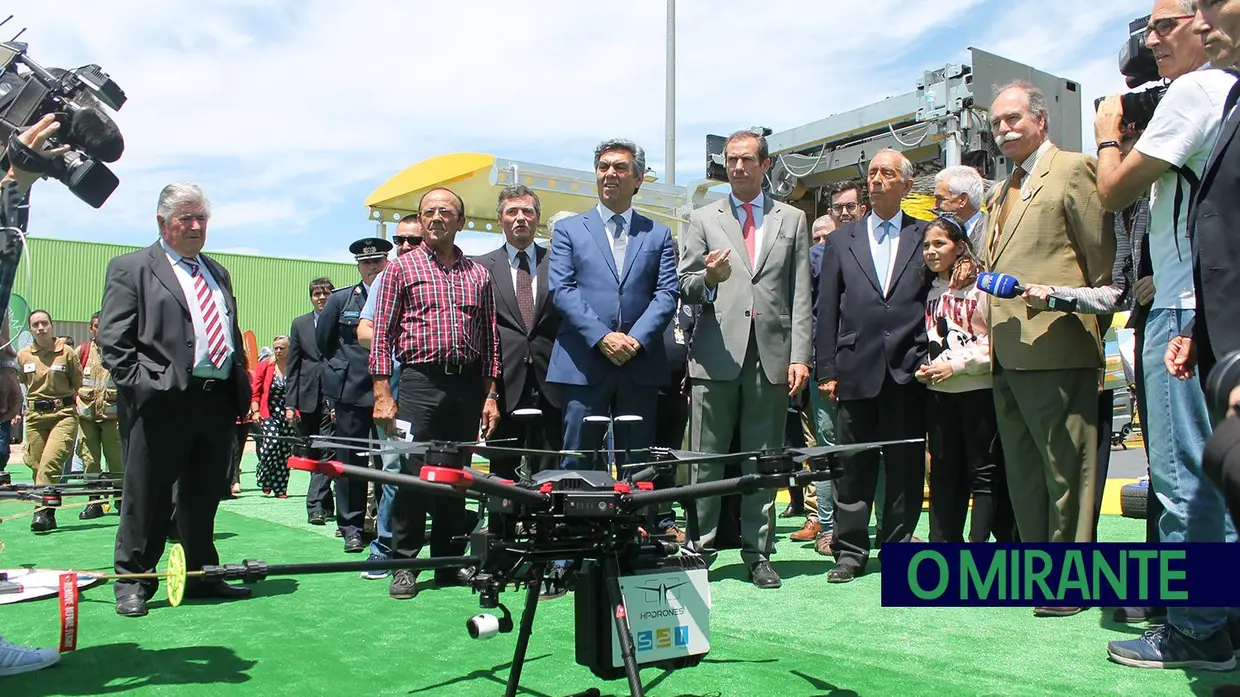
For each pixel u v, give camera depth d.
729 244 4.84
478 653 3.33
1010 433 4.02
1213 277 2.57
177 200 4.24
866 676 2.98
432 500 4.70
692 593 2.55
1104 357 4.10
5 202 3.04
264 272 39.03
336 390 6.39
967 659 3.17
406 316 4.62
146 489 4.14
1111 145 3.21
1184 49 3.21
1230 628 3.26
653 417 4.55
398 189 9.64
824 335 4.99
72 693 2.94
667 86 13.52
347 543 5.88
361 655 3.34
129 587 4.10
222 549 6.01
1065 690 2.82
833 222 6.92
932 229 4.53
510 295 5.34
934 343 4.60
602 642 2.41
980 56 7.80
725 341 4.76
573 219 4.70
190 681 3.05
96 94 3.30
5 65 3.16
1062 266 3.87
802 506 7.46
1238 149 2.55
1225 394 1.57
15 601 4.18
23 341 3.33
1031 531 4.03
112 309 4.19
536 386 5.33
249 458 16.08
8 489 4.81
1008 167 7.88
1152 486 3.31
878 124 8.52
